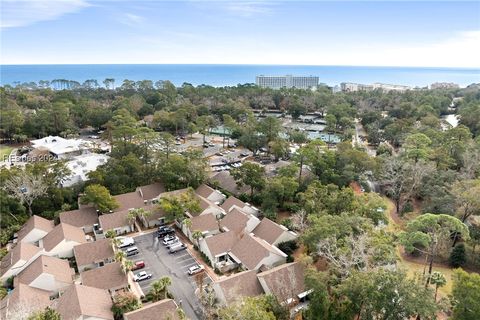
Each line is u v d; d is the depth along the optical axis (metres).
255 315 33.72
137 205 71.56
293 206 70.31
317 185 68.12
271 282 44.97
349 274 39.41
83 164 89.81
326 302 38.06
